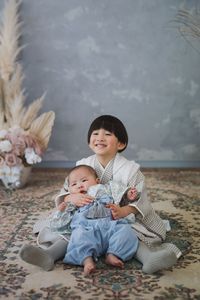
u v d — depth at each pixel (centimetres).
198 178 347
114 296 150
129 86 376
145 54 371
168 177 350
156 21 367
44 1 363
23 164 312
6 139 307
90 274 167
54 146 382
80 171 203
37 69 372
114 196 195
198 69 374
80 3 364
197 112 380
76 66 372
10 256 185
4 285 158
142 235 188
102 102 377
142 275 167
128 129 381
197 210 258
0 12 360
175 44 370
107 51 371
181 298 148
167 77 375
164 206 266
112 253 174
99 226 178
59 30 367
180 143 383
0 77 327
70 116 379
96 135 207
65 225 187
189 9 364
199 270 172
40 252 167
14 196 289
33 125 321
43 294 151
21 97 330
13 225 226
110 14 366
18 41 365
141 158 384
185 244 200
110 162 210
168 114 380
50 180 339
